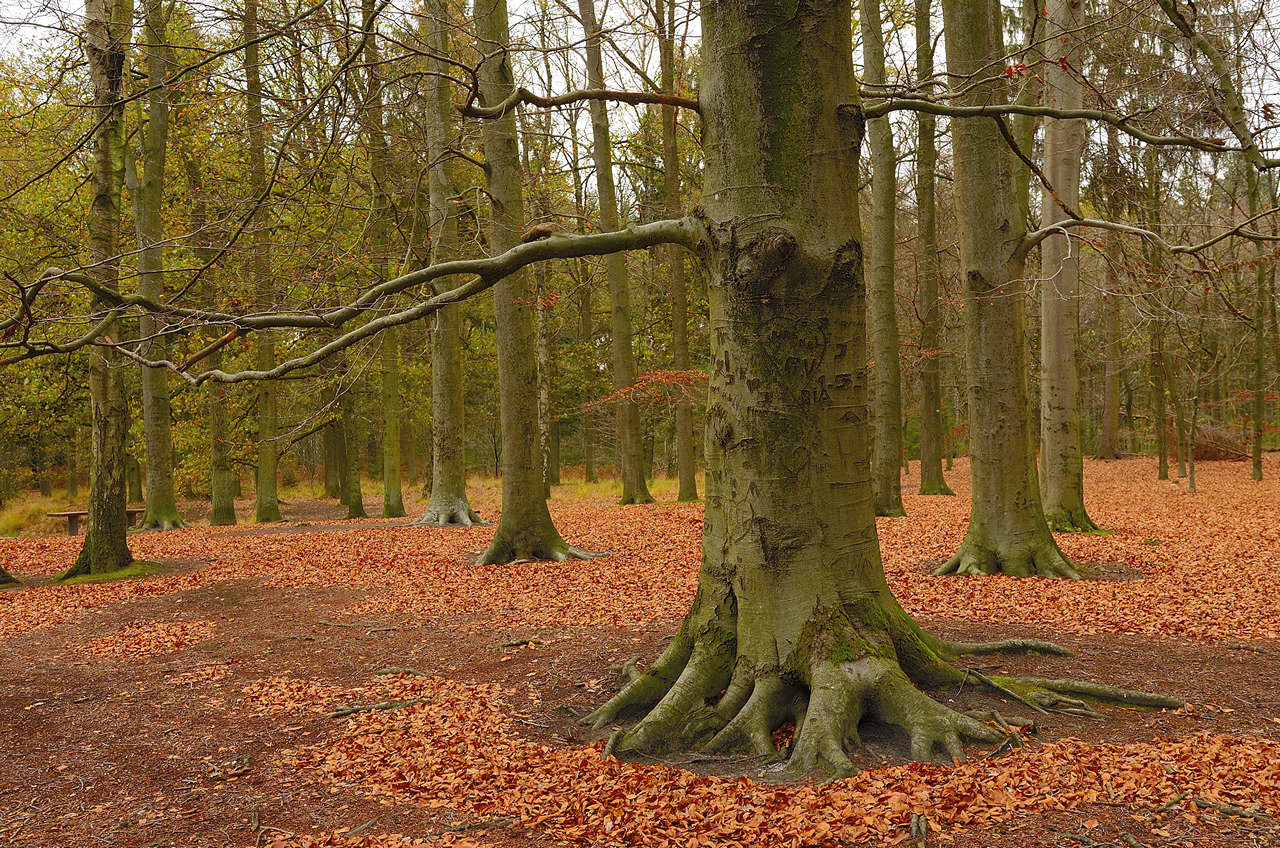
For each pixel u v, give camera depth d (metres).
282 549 13.63
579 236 4.67
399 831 3.78
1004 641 5.71
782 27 4.44
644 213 22.64
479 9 10.98
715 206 4.63
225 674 6.60
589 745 4.62
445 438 16.12
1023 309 9.20
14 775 4.70
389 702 5.63
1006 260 9.01
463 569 10.96
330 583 10.48
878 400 15.16
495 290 11.38
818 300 4.53
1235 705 4.66
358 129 7.04
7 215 13.15
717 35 4.57
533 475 11.47
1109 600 7.57
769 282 4.49
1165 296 7.33
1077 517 11.91
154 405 17.47
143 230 15.20
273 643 7.54
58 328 10.66
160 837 3.88
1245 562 9.23
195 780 4.56
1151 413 25.55
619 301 19.56
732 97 4.53
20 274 10.72
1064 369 11.77
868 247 22.19
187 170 18.02
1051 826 3.32
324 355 4.42
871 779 3.86
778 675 4.59
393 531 15.29
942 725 4.25
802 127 4.48
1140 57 7.42
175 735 5.27
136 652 7.40
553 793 4.04
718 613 4.88
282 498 29.80
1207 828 3.24
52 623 8.74
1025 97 10.62
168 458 17.72
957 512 15.29
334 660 6.88
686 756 4.42
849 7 4.61
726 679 4.80
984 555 9.28
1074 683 4.85
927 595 8.18
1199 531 11.80
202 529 17.75
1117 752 4.02
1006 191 8.92
